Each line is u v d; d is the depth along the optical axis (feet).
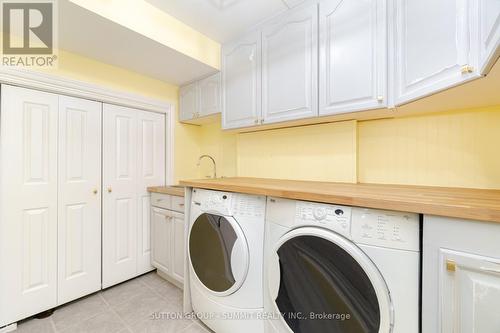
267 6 4.93
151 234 7.17
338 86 4.25
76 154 5.71
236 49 6.09
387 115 4.52
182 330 4.64
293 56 4.88
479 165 3.88
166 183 7.75
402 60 3.51
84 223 5.84
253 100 5.68
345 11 4.14
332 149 5.27
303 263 3.15
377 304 2.52
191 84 7.57
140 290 6.19
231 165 7.84
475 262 1.99
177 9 5.07
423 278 2.29
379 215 2.58
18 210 4.84
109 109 6.38
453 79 2.69
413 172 4.49
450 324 2.13
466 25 2.52
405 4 3.43
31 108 5.02
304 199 3.18
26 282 4.91
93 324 4.82
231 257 4.00
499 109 3.72
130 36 4.83
